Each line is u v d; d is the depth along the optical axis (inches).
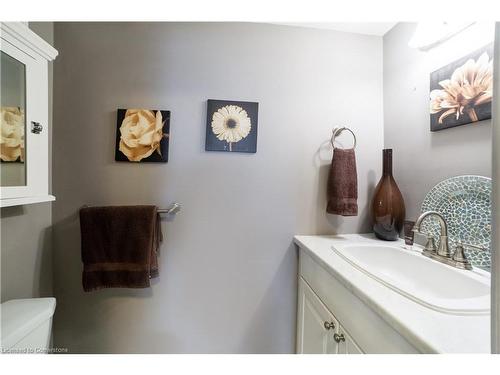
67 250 44.1
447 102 35.3
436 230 36.6
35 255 40.5
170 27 45.4
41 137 32.6
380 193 45.0
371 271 29.3
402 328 19.6
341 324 31.1
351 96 49.7
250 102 46.9
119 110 44.2
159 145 45.0
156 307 46.1
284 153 48.3
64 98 43.6
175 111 45.6
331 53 49.0
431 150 38.7
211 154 46.6
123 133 44.3
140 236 41.8
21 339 27.5
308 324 42.1
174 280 46.3
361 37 49.8
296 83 48.3
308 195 48.9
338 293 32.1
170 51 45.4
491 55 29.7
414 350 19.5
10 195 28.5
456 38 34.3
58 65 43.5
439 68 36.8
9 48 28.0
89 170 44.2
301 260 46.5
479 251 30.6
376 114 50.4
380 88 50.4
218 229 47.0
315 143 48.9
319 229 49.4
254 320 48.1
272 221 48.3
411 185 43.0
